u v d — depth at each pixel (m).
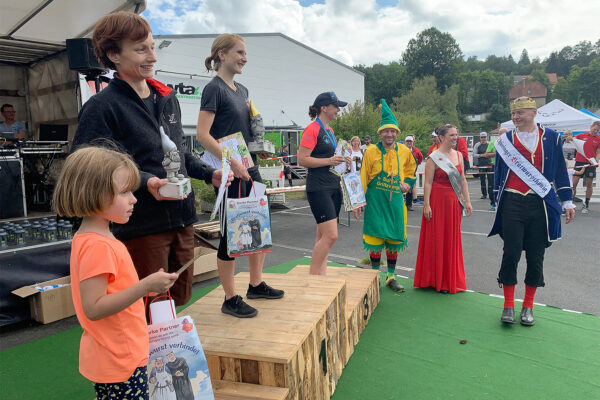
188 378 1.53
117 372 1.39
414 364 2.88
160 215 1.92
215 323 2.33
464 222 8.43
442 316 3.71
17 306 3.74
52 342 3.38
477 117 89.38
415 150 10.52
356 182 4.02
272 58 25.39
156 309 1.55
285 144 24.17
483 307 3.91
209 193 10.14
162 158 1.93
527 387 2.57
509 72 143.25
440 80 85.25
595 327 3.42
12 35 5.43
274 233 7.88
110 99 1.79
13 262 3.78
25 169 6.16
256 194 2.45
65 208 1.39
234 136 2.36
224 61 2.46
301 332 2.15
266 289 2.67
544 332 3.34
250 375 1.97
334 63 28.67
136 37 1.78
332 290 2.76
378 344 3.20
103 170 1.35
